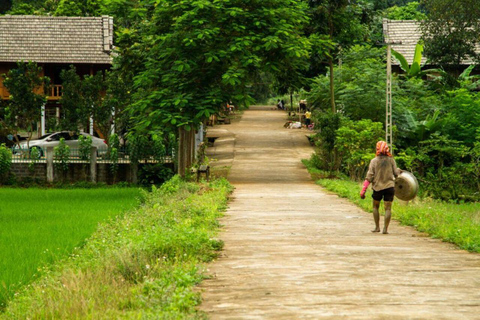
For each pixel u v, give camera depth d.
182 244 17.23
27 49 74.06
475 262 16.16
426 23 71.75
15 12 100.56
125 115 59.09
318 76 73.56
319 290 12.88
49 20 76.88
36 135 75.88
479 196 47.44
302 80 53.97
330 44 53.00
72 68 60.34
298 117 102.06
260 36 44.91
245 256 17.14
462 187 50.44
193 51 44.91
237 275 14.48
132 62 51.94
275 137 79.69
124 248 16.41
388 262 16.14
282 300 12.08
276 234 21.91
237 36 45.41
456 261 16.30
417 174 54.31
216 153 67.25
